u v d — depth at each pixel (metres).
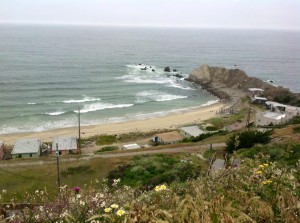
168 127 60.53
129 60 158.88
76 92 87.12
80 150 46.81
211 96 89.62
